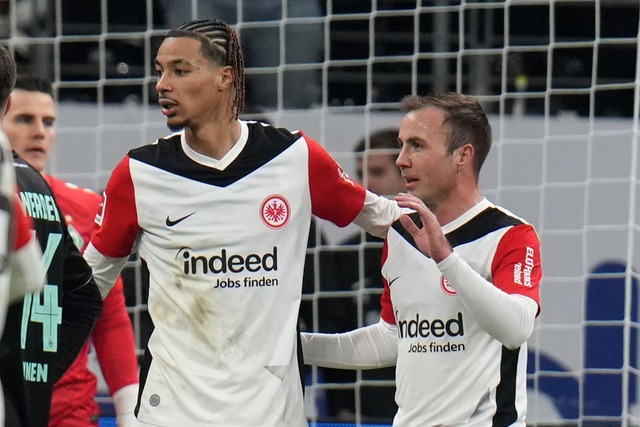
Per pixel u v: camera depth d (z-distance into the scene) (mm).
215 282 13156
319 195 13555
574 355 21094
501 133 20297
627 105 23219
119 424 15406
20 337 12375
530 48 20031
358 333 14148
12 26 21781
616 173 21750
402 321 13383
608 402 20984
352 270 21328
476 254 13023
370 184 20703
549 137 20422
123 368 15500
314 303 20125
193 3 22594
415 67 19891
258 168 13320
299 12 23438
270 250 13234
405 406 13328
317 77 23391
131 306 21969
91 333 15453
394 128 21844
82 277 13625
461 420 12922
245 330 13148
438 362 13078
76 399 15453
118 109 22406
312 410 20156
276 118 21500
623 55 23375
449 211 13242
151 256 13430
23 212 11406
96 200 16641
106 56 23484
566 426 20500
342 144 21688
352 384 20094
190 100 13000
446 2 22984
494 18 23109
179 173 13281
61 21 23453
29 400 12945
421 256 13211
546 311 21312
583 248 20141
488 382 12891
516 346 12477
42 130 16078
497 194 20953
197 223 13203
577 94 23188
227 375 13094
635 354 20953
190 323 13211
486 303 12133
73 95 23281
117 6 23547
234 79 13297
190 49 12984
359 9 23469
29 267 11328
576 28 23531
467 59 23031
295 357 13328
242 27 23375
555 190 21719
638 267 20844
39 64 23328
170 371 13211
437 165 13031
